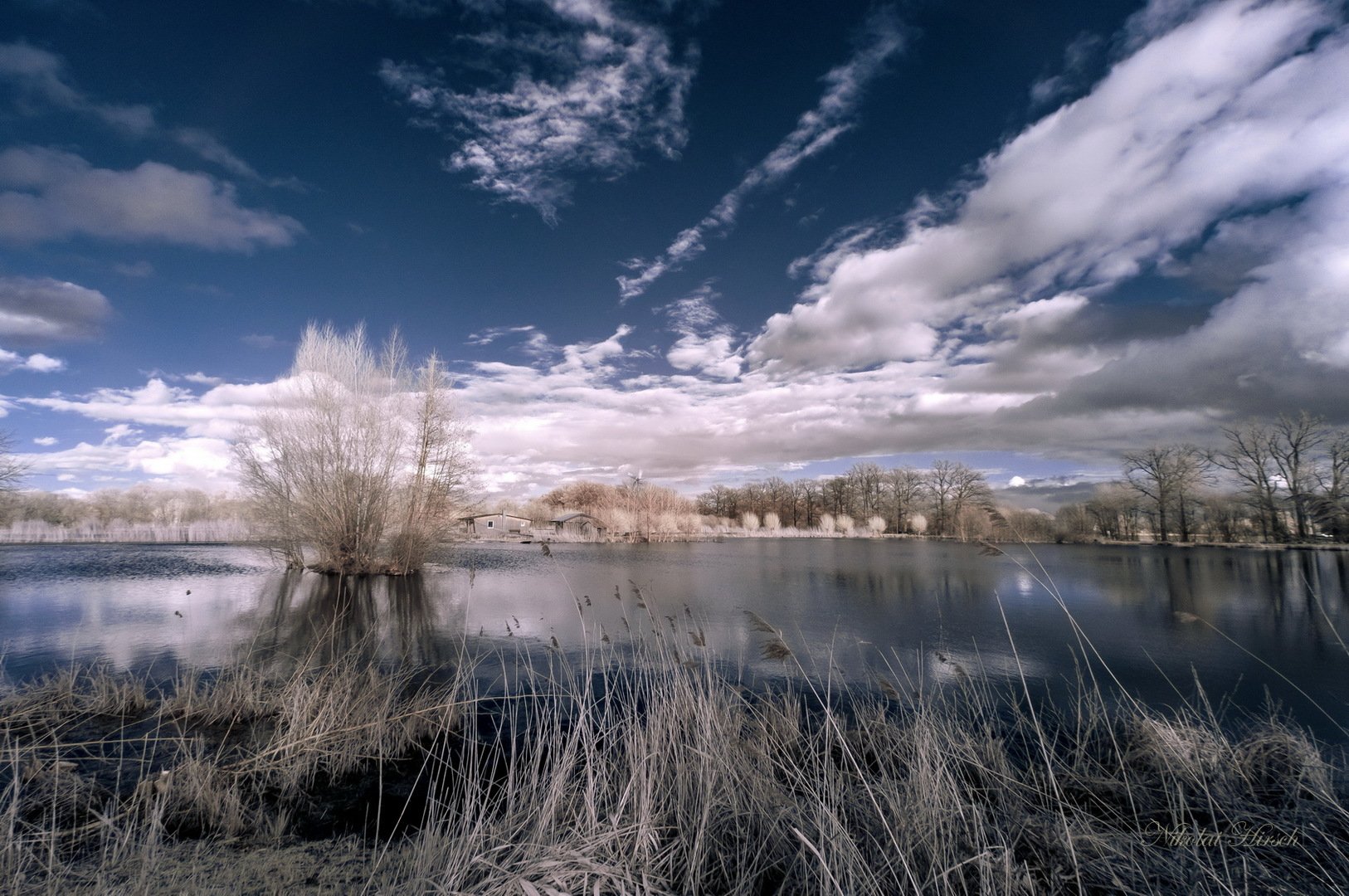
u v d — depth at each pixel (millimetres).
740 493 107375
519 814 4191
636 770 4355
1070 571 30656
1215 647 13750
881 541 68688
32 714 7738
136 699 8312
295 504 27906
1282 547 40094
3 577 27719
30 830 4742
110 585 25000
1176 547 45281
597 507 78062
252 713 7941
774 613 17953
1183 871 3834
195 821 5258
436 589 23438
